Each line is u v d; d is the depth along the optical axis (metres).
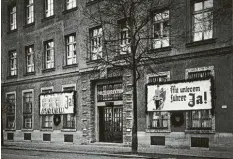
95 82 26.67
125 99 23.67
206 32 19.39
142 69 22.22
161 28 21.78
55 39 30.20
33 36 32.91
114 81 25.19
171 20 20.84
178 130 20.19
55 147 26.00
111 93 25.52
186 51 19.98
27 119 33.38
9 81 35.75
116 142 25.12
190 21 19.98
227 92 17.94
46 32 31.27
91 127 26.44
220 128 18.12
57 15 30.12
